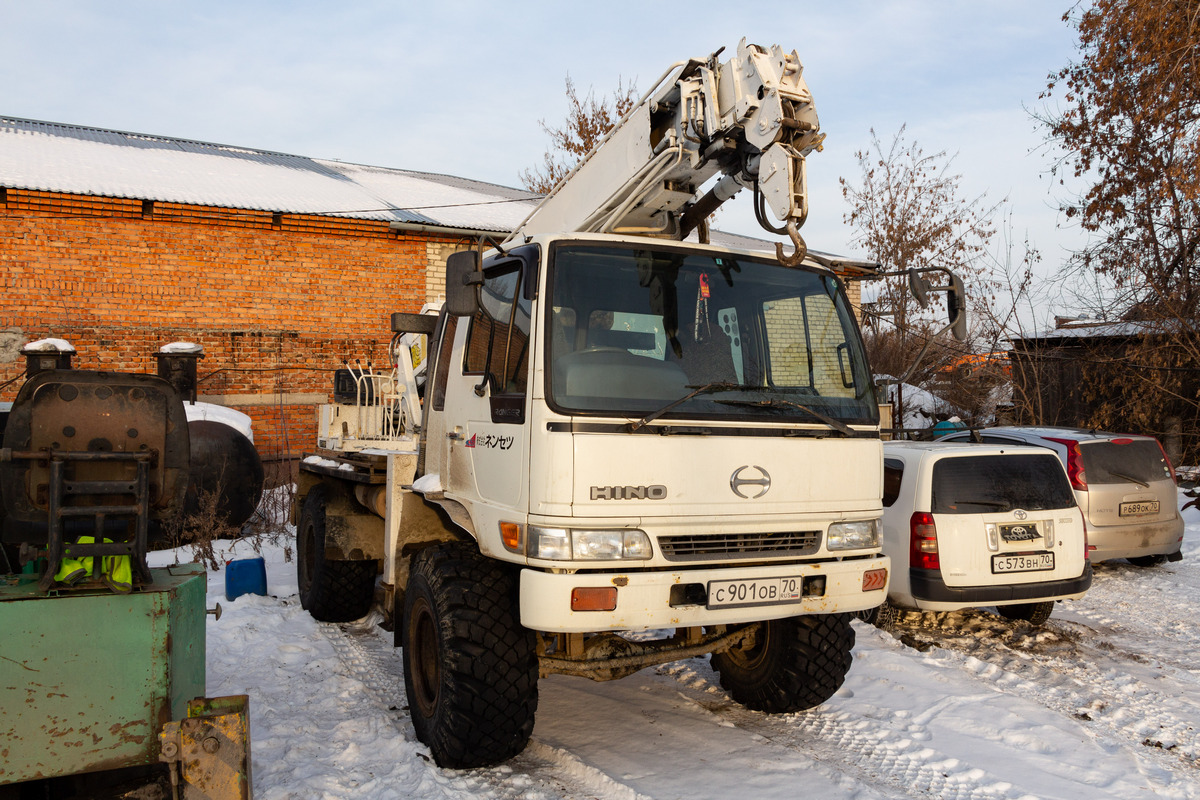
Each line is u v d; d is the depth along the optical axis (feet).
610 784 12.51
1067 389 57.72
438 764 13.08
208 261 44.91
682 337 13.33
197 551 30.45
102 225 42.65
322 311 47.47
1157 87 48.01
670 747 14.11
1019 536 19.94
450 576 13.30
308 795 12.03
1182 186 47.09
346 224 47.32
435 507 16.19
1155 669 18.62
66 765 8.72
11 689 8.57
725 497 12.58
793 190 12.77
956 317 14.66
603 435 11.98
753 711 15.84
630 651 13.94
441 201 55.93
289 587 26.76
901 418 58.80
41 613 8.72
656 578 11.87
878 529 14.12
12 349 40.78
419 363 20.48
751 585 12.44
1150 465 27.45
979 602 19.47
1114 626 22.20
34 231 41.32
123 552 9.10
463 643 12.68
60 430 9.07
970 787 12.62
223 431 33.88
